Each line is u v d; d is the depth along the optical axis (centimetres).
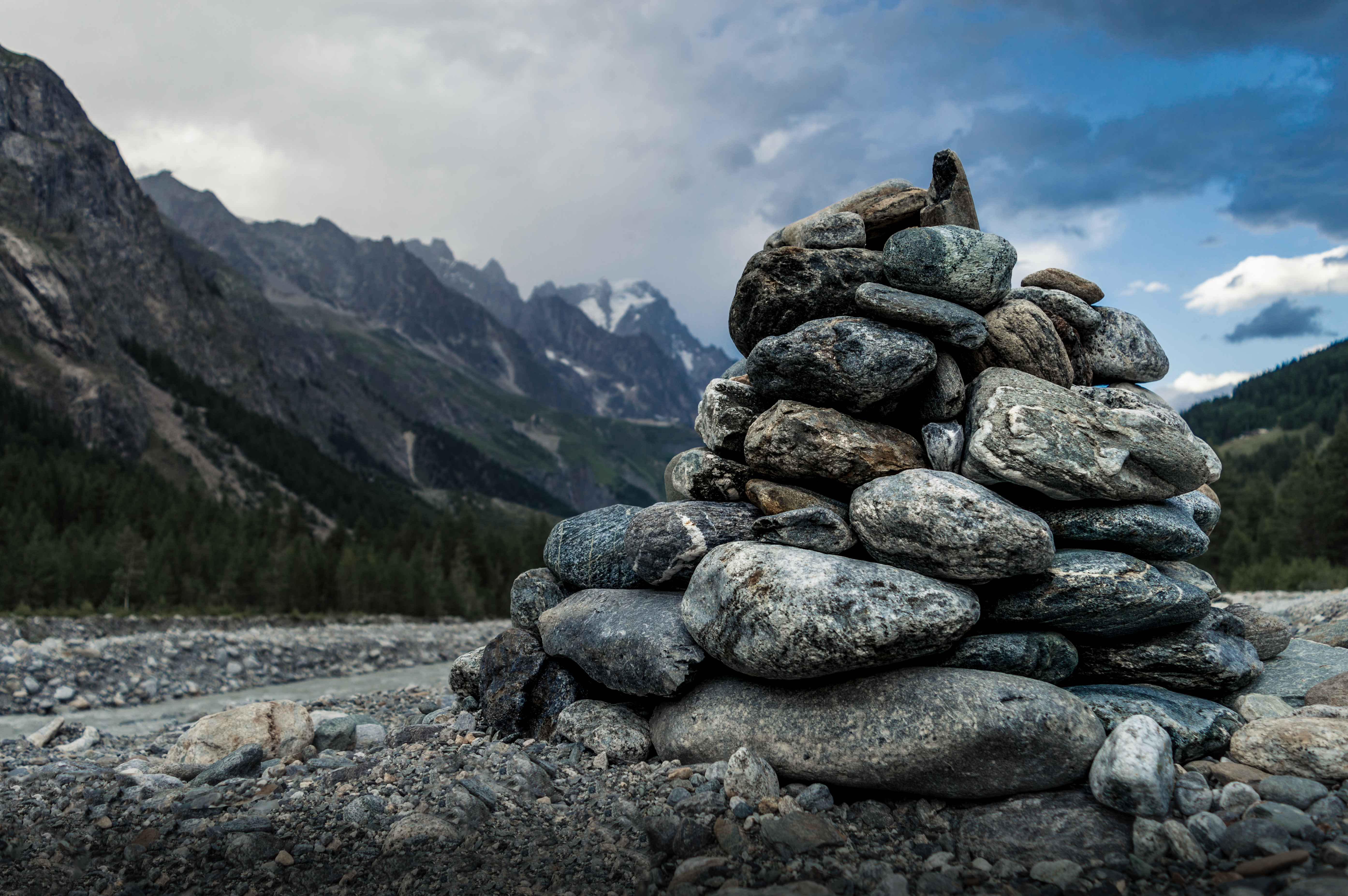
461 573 7788
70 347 16100
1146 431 661
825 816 580
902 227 842
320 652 3488
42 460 10756
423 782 696
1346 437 5859
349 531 13438
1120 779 514
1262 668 742
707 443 888
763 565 647
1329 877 421
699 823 571
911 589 606
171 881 544
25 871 570
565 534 967
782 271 791
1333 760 529
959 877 485
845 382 701
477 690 1048
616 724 763
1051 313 776
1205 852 482
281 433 19062
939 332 708
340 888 521
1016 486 708
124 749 1209
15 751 1129
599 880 513
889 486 655
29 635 3591
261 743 871
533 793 658
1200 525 835
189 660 2850
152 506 8975
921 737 575
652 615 776
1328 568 4200
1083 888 460
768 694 677
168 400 17250
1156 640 693
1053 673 674
